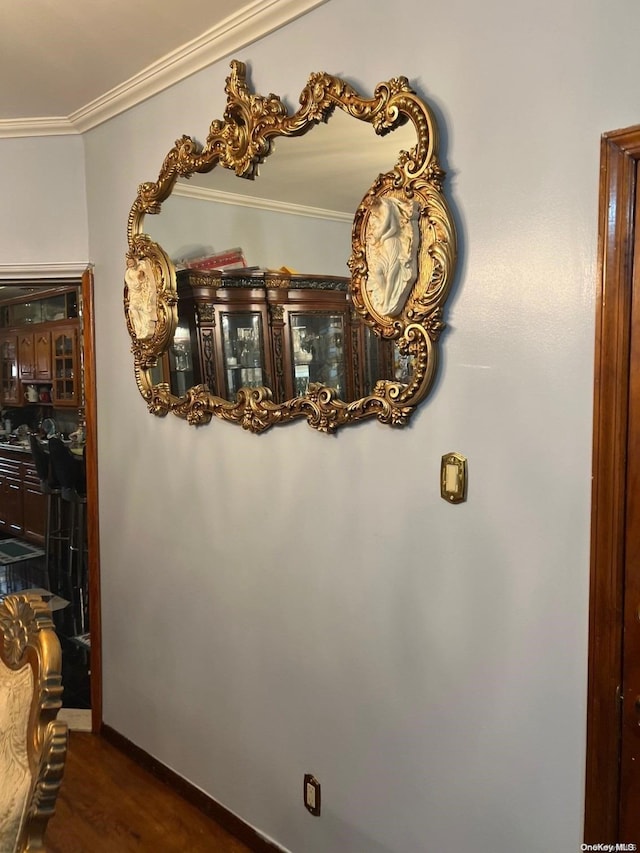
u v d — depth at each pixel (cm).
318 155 172
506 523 145
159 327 226
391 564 169
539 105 133
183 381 225
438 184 148
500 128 139
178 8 181
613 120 124
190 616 234
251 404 196
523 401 140
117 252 253
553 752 141
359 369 168
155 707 253
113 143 248
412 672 167
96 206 261
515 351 141
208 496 222
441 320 152
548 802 142
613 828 133
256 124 185
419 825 168
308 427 186
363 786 181
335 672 186
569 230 131
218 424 215
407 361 158
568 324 133
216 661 225
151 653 253
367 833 181
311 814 196
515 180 138
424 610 162
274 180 184
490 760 152
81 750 272
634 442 126
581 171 129
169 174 217
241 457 208
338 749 187
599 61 125
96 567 278
